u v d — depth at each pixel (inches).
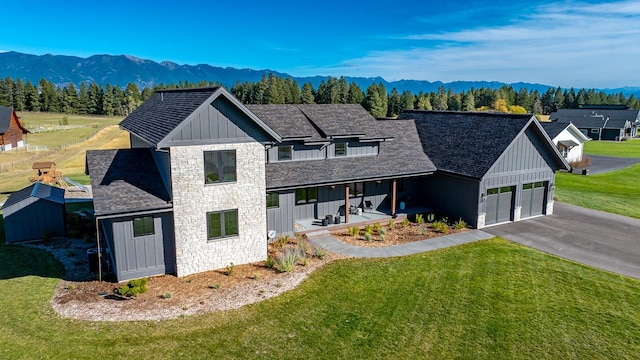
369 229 829.8
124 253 604.7
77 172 1606.8
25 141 2406.5
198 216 632.4
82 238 819.4
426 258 706.8
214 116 623.2
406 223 898.7
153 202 608.7
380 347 449.7
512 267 665.6
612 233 842.2
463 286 596.4
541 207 984.3
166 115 699.4
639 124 3545.8
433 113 1141.1
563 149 1777.8
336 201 923.4
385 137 940.0
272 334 473.1
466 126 1005.8
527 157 925.2
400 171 904.9
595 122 3038.9
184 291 579.5
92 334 467.2
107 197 603.2
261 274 638.5
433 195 984.9
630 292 577.3
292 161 859.4
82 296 560.7
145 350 440.5
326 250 743.7
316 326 489.7
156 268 631.8
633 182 1424.7
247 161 657.0
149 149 755.4
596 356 435.5
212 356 431.5
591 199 1149.7
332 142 898.7
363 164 906.7
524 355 437.4
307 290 583.2
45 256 715.4
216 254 655.1
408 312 523.2
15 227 786.2
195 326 488.1
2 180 1437.0
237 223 666.2
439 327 489.1
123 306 534.3
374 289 586.6
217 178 639.8
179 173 609.0
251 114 637.9
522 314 518.3
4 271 647.8
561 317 511.2
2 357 419.5
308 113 948.0
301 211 886.4
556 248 755.4
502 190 906.1
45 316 505.4
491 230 864.3
